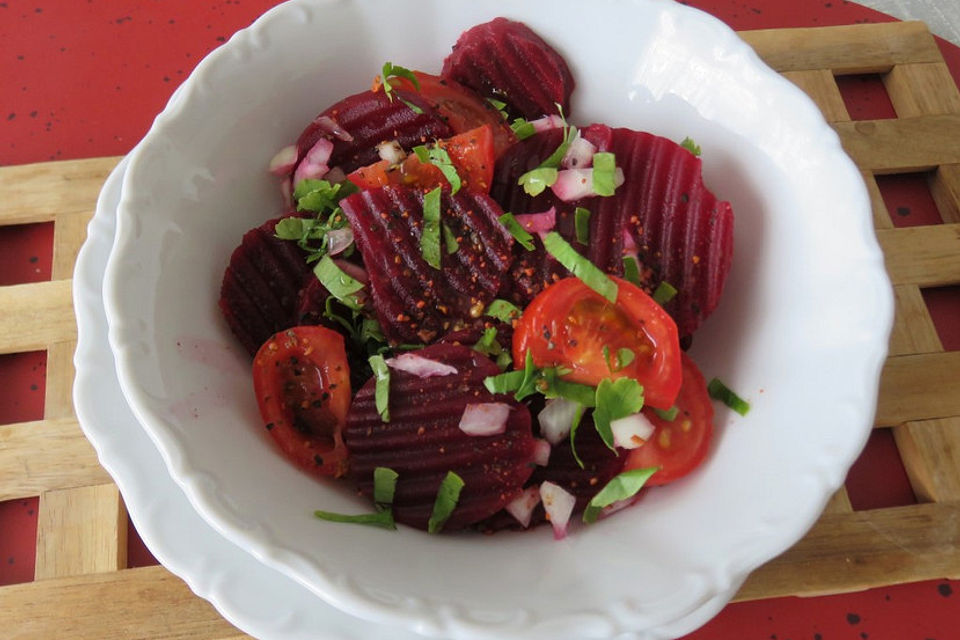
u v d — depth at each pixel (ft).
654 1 1.03
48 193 1.26
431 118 1.05
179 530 0.93
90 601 1.03
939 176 1.28
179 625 1.02
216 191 1.01
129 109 1.36
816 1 1.42
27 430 1.12
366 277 0.99
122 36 1.42
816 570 1.04
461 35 1.08
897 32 1.37
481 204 0.97
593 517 0.94
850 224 0.93
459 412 0.92
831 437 0.86
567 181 0.98
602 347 0.93
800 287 0.95
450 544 0.91
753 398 0.95
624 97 1.08
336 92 1.09
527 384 0.92
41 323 1.18
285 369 0.97
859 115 1.34
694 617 0.93
